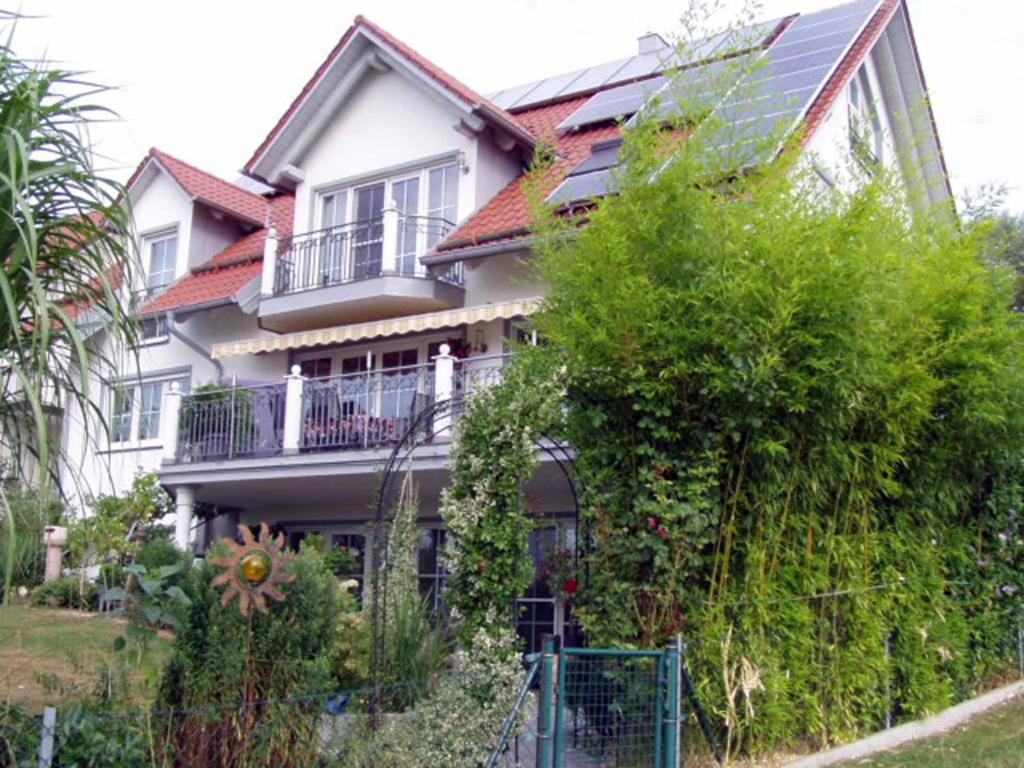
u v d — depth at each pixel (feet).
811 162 33.24
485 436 27.73
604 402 28.14
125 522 48.60
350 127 63.77
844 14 62.85
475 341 55.26
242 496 58.08
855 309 26.91
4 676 26.18
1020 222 76.18
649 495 27.37
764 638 27.78
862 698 30.55
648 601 26.91
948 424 34.50
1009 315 35.37
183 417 55.11
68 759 17.85
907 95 62.28
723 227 27.55
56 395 18.19
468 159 58.39
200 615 22.09
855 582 30.73
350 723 24.32
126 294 20.15
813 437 28.68
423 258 53.36
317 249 60.90
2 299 16.92
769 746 27.66
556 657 22.50
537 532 37.78
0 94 17.39
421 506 55.11
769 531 27.96
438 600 41.29
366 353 60.13
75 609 39.37
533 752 24.95
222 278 66.08
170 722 20.49
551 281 30.35
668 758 23.44
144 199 74.59
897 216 33.47
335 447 49.26
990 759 28.35
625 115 60.29
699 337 26.73
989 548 38.68
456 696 25.41
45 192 17.57
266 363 63.46
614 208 28.84
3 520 17.31
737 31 32.35
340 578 53.06
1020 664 39.91
